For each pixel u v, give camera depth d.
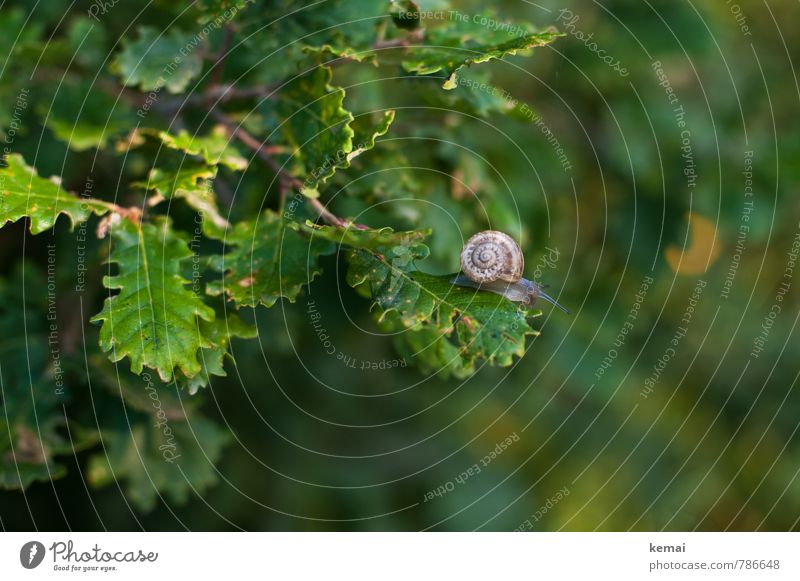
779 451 4.38
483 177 2.74
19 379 2.35
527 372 3.69
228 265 1.84
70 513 3.24
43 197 1.79
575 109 3.55
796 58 4.04
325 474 3.63
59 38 2.90
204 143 2.02
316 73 1.93
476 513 3.74
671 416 4.21
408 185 2.34
